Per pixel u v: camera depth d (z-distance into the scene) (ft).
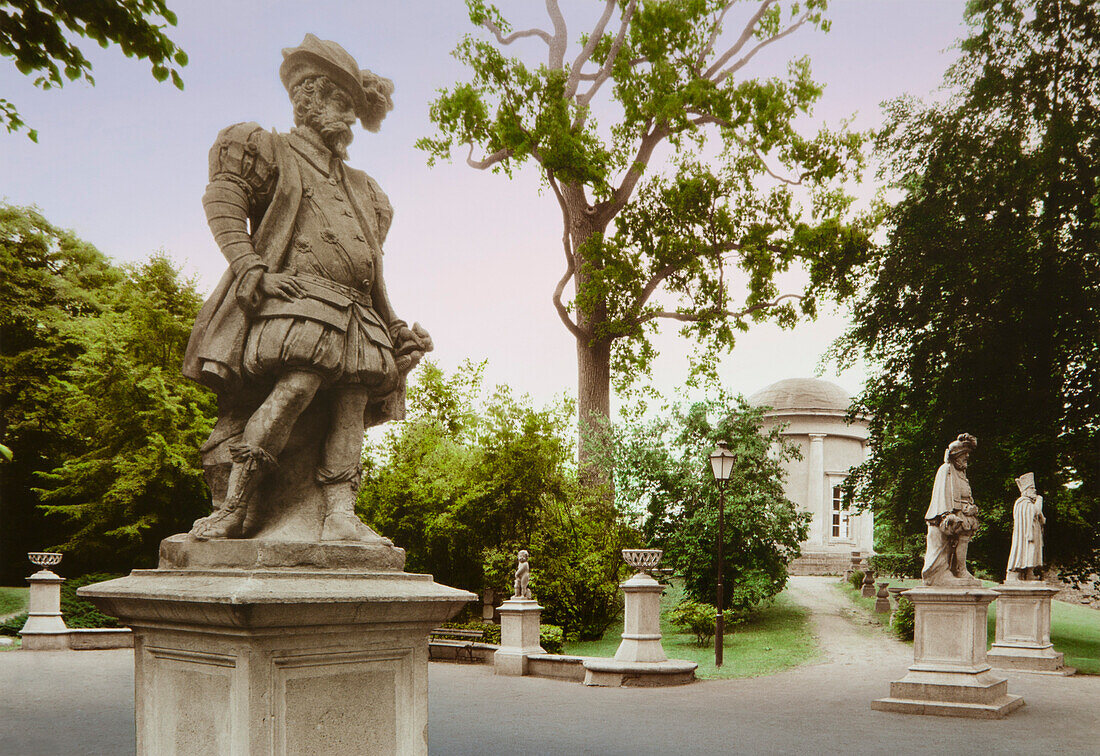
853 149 85.71
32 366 89.56
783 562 78.23
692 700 39.37
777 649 61.21
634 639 46.37
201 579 10.91
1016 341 72.90
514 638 50.78
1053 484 69.67
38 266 95.14
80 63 18.75
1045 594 52.39
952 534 37.17
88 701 37.19
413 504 72.18
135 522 77.82
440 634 64.64
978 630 36.45
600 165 81.87
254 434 11.82
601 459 78.02
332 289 12.44
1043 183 73.26
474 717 34.06
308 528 12.28
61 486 83.76
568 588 67.00
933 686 35.94
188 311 93.30
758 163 90.02
